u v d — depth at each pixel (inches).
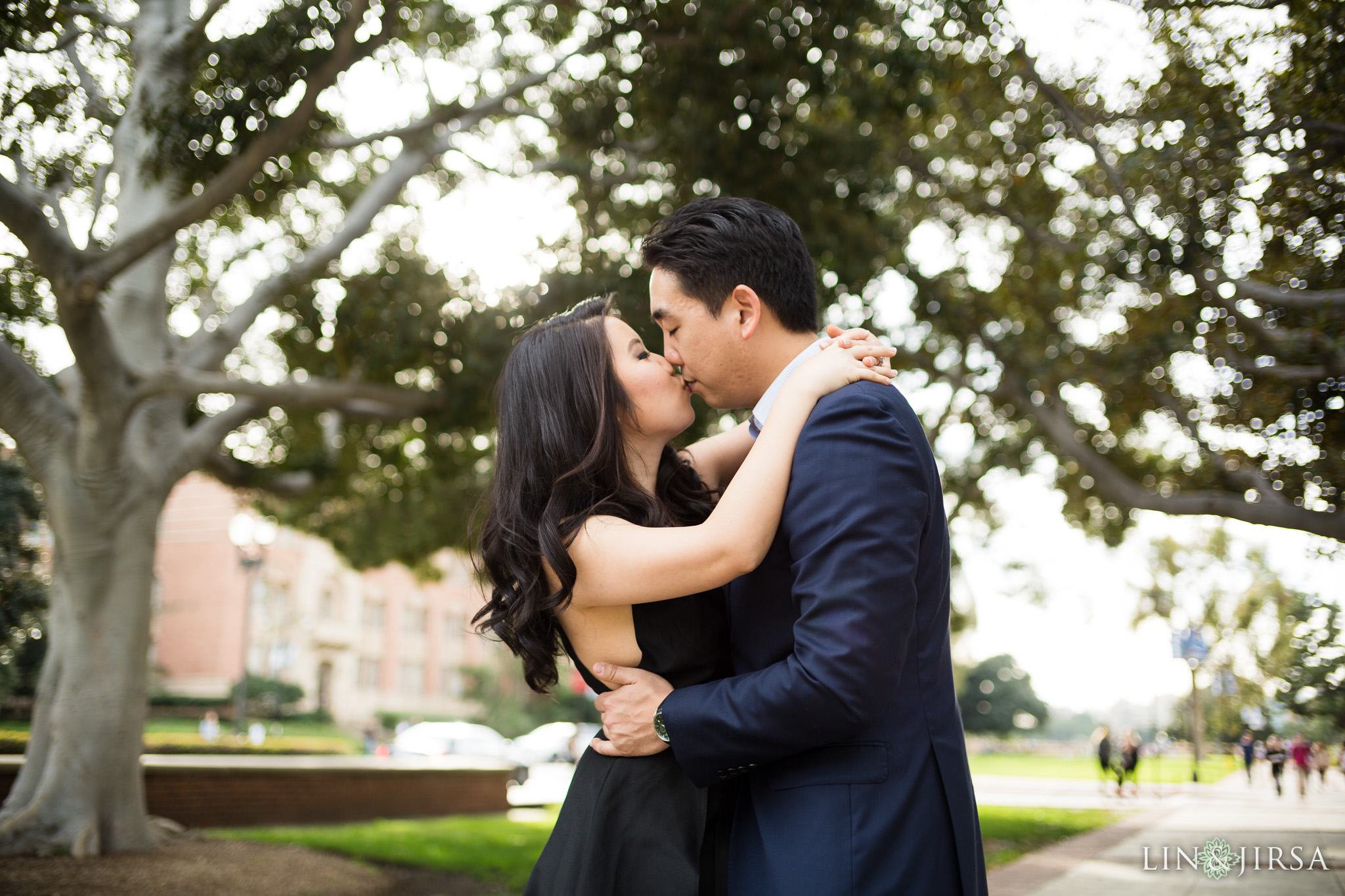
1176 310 331.0
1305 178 224.4
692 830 65.1
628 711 65.1
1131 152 287.0
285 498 467.5
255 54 226.7
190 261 434.3
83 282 249.1
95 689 305.4
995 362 462.6
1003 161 394.0
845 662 55.8
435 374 354.9
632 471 72.8
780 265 70.1
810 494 60.1
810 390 64.1
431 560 697.6
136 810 310.7
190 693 1542.8
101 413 292.7
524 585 66.9
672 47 314.0
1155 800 547.5
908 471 60.4
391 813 506.3
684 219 71.6
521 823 498.9
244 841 348.5
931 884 58.6
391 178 362.6
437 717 1985.7
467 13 355.6
